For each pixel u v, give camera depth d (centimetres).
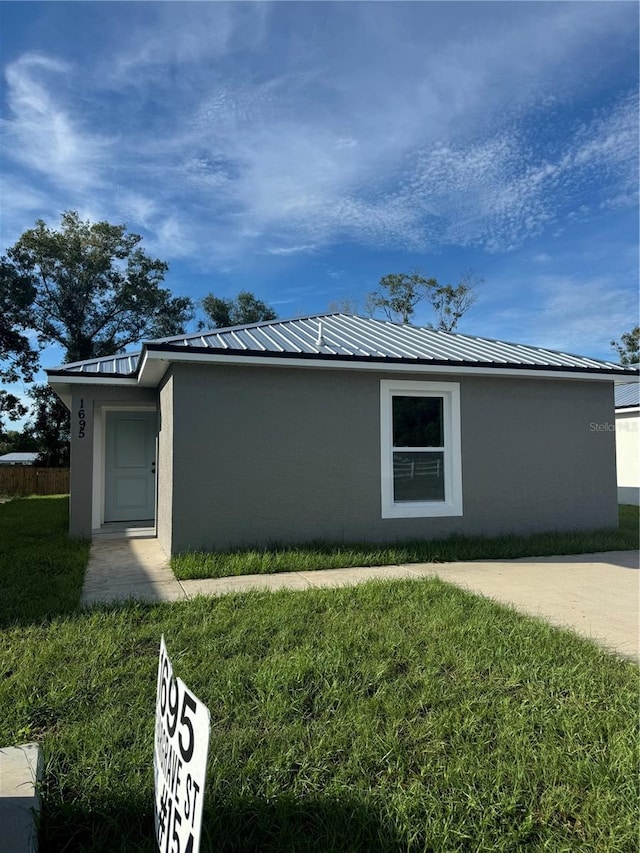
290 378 797
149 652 394
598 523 954
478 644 406
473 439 888
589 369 916
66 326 3319
